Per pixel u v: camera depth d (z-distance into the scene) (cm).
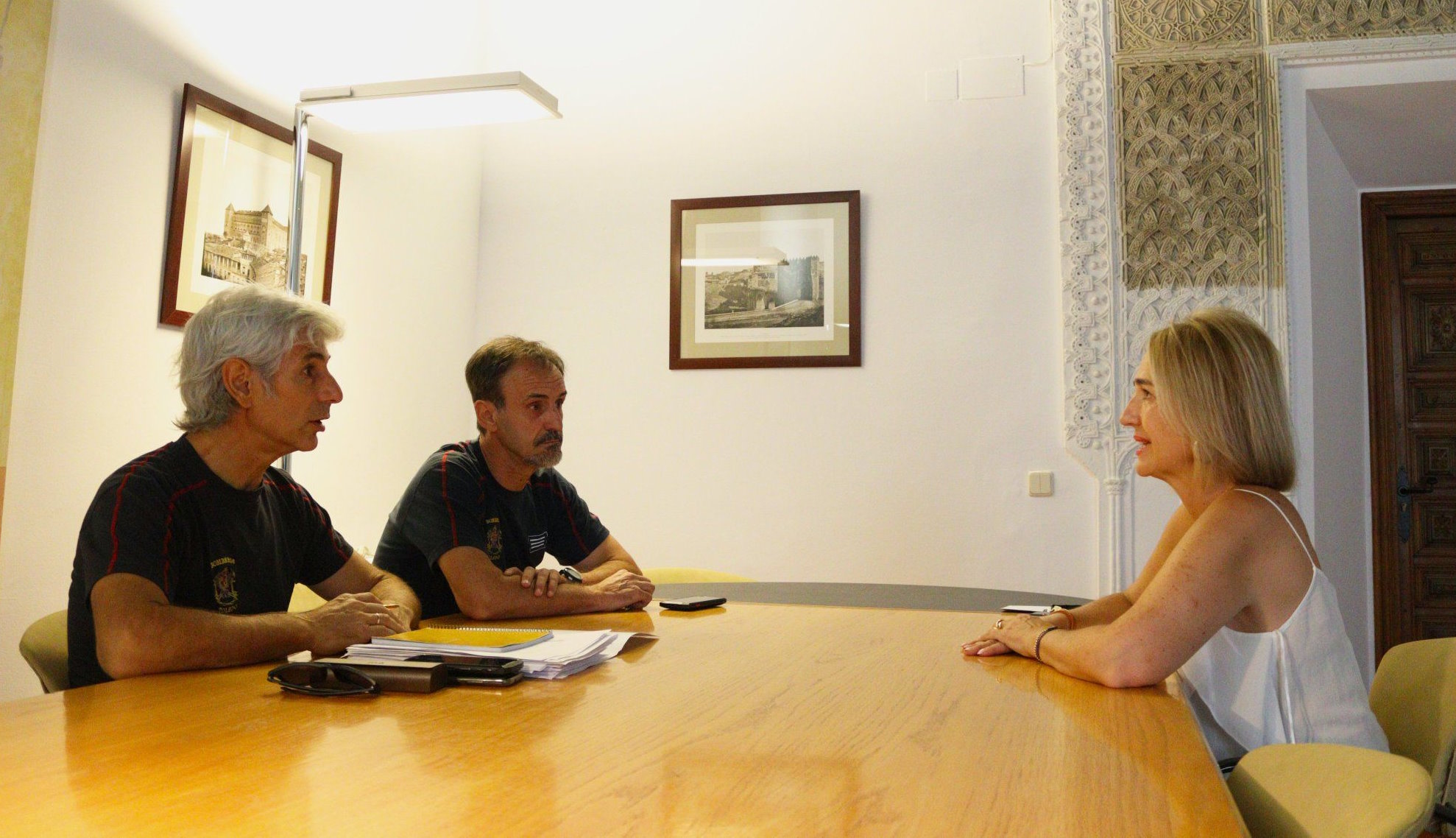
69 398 241
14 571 228
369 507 364
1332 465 404
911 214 402
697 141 423
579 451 422
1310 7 378
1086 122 389
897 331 400
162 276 269
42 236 233
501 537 225
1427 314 457
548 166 435
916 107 405
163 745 91
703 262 416
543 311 430
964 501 390
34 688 232
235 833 66
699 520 410
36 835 66
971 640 162
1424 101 384
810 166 412
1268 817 100
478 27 438
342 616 150
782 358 406
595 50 435
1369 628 447
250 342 164
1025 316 391
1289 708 131
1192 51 385
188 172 275
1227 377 143
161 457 162
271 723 100
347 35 349
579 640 139
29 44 228
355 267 355
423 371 398
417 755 87
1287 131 381
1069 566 381
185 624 134
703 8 427
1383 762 89
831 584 270
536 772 82
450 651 128
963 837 67
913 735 98
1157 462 154
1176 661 124
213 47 287
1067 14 394
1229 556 130
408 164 386
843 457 401
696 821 70
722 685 122
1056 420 386
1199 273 379
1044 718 106
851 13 414
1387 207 461
